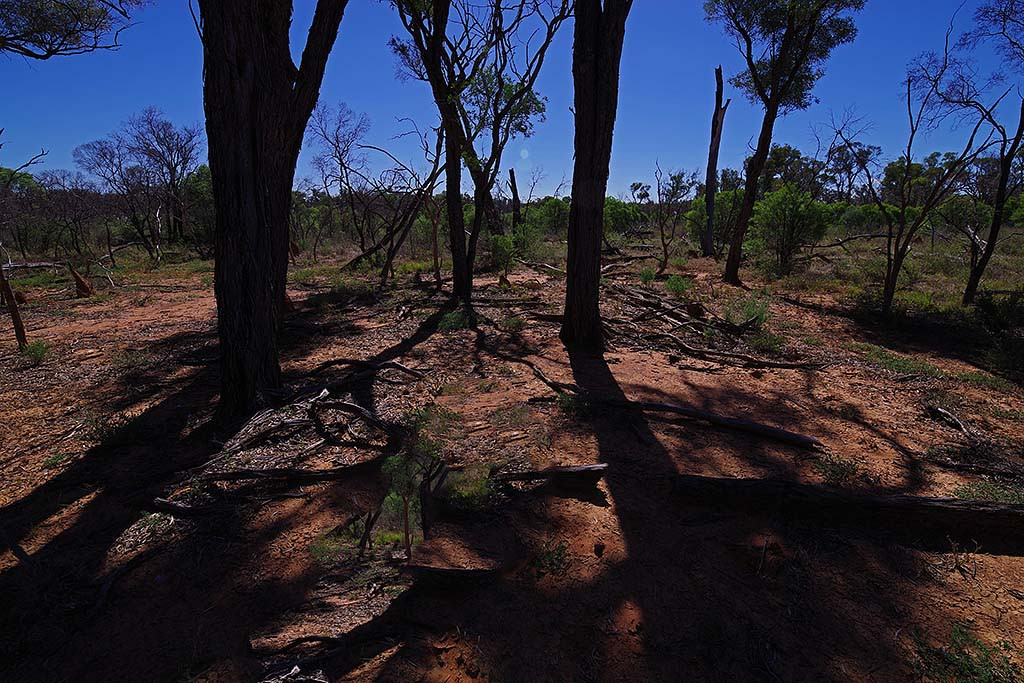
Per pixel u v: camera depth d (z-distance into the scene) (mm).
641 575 3014
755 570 3059
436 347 7660
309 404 4879
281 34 7121
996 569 3096
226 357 4992
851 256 19906
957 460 4395
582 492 3768
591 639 2605
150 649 2553
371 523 3350
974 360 7445
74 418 5355
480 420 4992
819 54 14930
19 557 3102
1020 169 12008
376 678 2365
